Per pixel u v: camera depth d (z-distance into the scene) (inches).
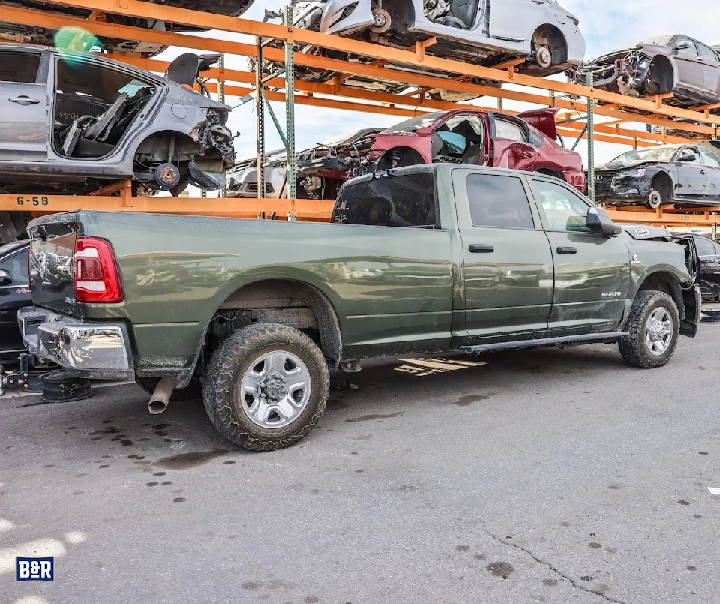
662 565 88.3
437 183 175.9
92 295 122.6
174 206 266.4
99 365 123.0
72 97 277.7
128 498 115.0
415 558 90.9
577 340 201.3
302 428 144.4
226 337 150.4
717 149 593.6
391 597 80.6
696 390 195.2
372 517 105.1
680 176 456.1
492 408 177.3
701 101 525.7
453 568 87.9
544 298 191.5
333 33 322.3
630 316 225.8
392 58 338.0
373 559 90.8
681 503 109.7
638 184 443.8
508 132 346.3
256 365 140.2
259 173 357.7
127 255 124.2
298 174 369.7
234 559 91.3
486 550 93.1
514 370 234.7
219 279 133.2
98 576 86.6
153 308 127.0
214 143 267.6
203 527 102.2
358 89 451.8
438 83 416.2
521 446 142.4
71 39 292.5
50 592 82.5
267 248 139.5
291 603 79.4
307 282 145.3
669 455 135.0
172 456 139.9
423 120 334.3
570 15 413.1
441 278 166.9
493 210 185.3
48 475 128.4
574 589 82.2
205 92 309.6
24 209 238.4
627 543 95.0
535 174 201.5
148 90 263.1
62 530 101.7
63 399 196.1
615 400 184.2
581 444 143.3
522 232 188.2
